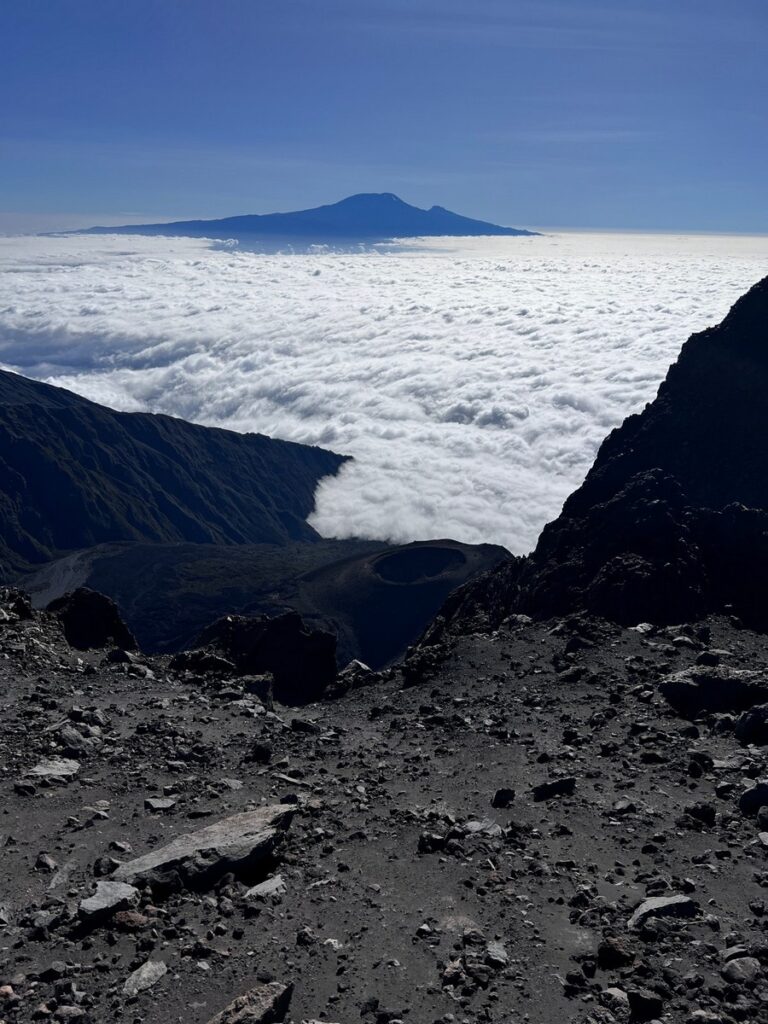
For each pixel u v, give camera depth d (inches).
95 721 786.8
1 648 1010.7
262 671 1374.3
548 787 628.1
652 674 911.7
